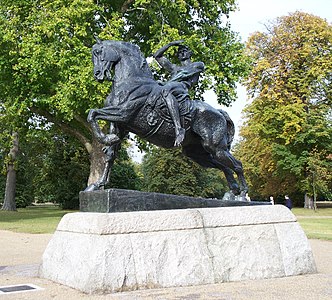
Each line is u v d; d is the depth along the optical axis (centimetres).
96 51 852
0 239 1642
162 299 628
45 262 813
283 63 4328
